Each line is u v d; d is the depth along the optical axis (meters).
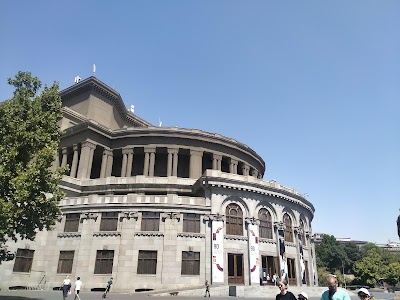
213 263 39.06
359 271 103.38
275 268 43.69
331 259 121.00
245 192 44.84
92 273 38.38
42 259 39.91
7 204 20.77
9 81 24.98
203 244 40.50
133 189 49.56
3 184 21.61
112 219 41.09
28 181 21.86
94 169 62.78
